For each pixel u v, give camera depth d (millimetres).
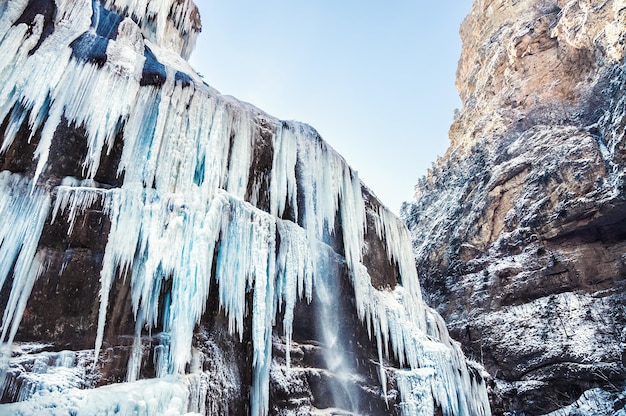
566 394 21422
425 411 8938
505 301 26828
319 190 9133
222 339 5910
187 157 6395
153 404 4445
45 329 4562
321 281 8367
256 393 6020
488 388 13047
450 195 39344
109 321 4938
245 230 6590
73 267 4926
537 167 29625
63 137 5387
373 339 9086
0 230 4516
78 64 5750
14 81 5117
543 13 42594
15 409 3719
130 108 6066
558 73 34938
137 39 7824
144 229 5488
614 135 24609
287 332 6965
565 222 25875
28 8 5676
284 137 8664
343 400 7523
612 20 29359
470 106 48250
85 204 5211
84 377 4449
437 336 12133
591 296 23547
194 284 5469
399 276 11969
